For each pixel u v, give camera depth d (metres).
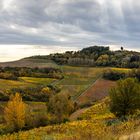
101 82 169.88
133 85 63.94
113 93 64.50
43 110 111.50
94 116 84.88
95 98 142.88
